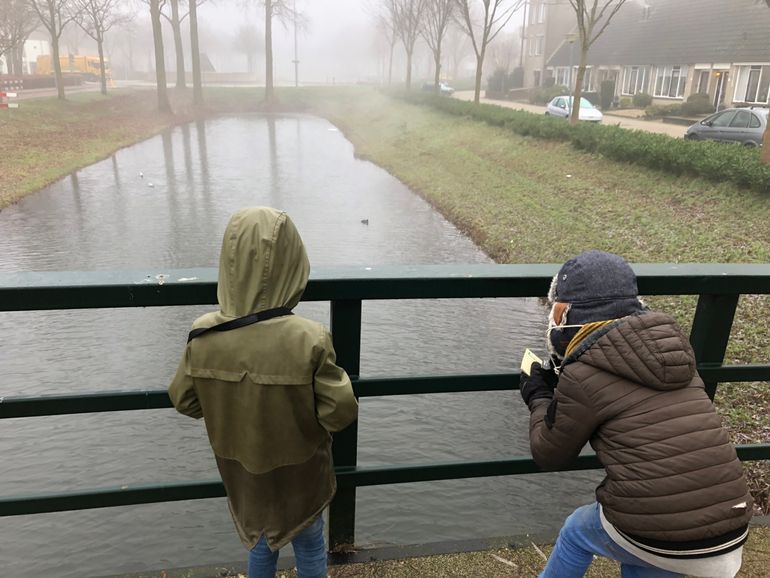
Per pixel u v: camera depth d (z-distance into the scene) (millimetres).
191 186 19828
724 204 10773
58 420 6195
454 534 4668
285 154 27359
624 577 1720
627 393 1431
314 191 19297
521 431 6094
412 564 2262
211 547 4613
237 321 1487
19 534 4719
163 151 27438
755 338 6594
